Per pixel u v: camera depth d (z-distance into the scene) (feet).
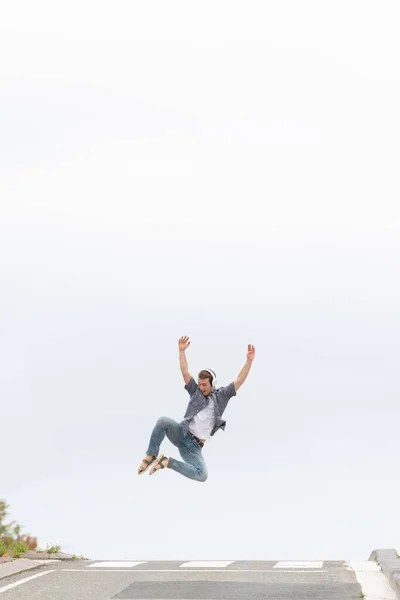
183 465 44.52
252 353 45.32
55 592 39.47
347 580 42.45
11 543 56.85
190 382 45.27
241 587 40.52
